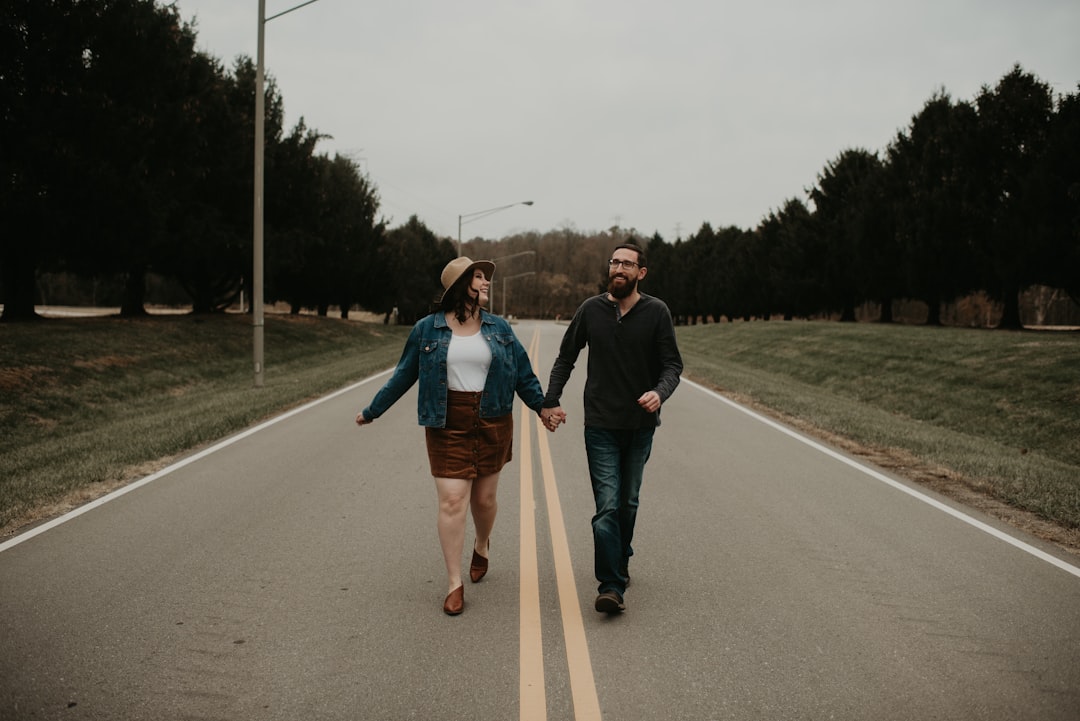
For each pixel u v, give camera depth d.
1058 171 24.20
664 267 68.12
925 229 28.77
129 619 4.13
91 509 6.41
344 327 34.78
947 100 31.88
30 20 17.23
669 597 4.57
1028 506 6.64
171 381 17.06
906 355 20.08
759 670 3.62
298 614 4.24
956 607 4.41
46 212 17.53
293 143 30.14
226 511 6.36
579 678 3.53
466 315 4.38
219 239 25.42
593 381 4.48
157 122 19.80
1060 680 3.53
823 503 6.85
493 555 5.33
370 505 6.58
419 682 3.48
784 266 40.34
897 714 3.22
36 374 14.22
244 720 3.14
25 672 3.52
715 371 20.50
